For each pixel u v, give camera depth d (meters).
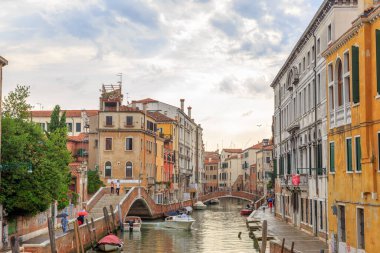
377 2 19.89
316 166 30.11
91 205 45.19
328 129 23.23
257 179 100.31
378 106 17.86
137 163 55.59
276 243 24.72
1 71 25.83
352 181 20.30
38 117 64.88
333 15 26.12
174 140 74.88
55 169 28.47
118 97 57.03
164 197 67.06
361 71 18.89
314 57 30.56
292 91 38.59
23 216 28.97
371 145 18.33
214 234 42.72
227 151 132.88
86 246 31.03
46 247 23.19
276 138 48.47
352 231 20.38
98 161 55.75
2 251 24.05
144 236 40.94
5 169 26.34
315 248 25.72
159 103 76.94
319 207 29.77
